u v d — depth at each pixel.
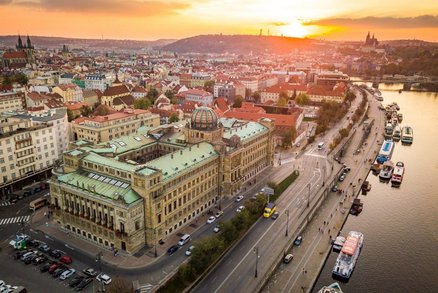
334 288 124.94
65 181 153.00
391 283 137.88
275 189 194.88
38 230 156.88
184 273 123.19
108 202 138.12
